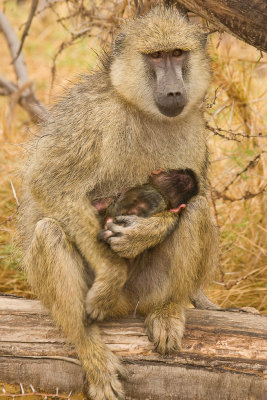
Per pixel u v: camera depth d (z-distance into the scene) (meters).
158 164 8.34
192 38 8.09
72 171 7.93
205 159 8.88
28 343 7.80
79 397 7.82
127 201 8.29
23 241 9.14
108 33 11.78
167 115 8.00
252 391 7.54
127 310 8.32
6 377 7.80
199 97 8.31
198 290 8.83
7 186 13.79
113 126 7.92
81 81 8.85
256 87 13.62
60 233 7.80
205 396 7.64
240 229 12.66
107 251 7.76
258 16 7.60
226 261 12.12
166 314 8.00
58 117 8.48
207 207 8.26
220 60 12.39
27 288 11.80
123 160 8.05
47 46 20.73
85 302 7.79
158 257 8.45
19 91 15.59
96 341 7.76
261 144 12.76
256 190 12.78
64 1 12.80
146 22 8.16
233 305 11.55
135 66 7.98
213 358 7.63
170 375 7.67
